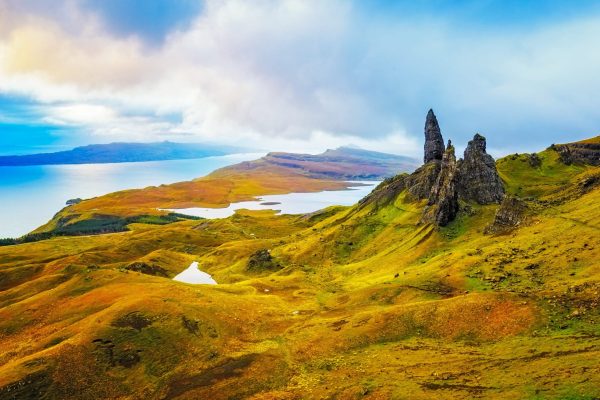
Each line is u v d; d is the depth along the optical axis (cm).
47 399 8200
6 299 15450
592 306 7806
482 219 17912
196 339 10138
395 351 8562
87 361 9138
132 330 10219
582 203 14450
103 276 15088
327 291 14900
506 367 6619
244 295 14138
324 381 7881
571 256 10394
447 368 7175
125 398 8312
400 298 11431
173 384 8600
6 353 10262
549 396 5322
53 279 16612
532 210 15350
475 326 8625
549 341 7156
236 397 7938
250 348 9962
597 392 5088
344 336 9662
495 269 11312
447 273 12131
